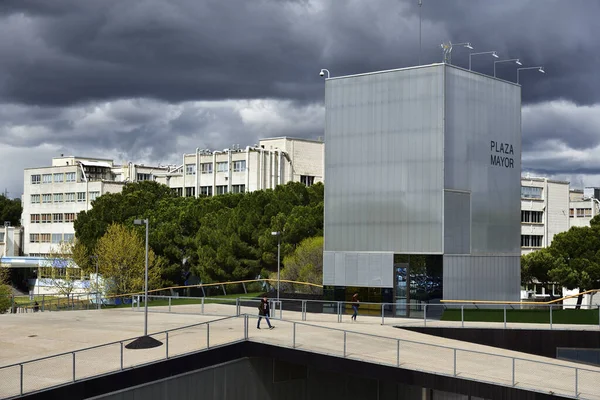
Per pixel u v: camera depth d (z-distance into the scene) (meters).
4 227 140.00
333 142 44.03
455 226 41.16
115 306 51.88
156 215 87.75
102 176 134.12
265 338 31.95
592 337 35.88
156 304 47.94
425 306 38.22
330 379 35.12
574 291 96.62
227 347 30.50
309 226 72.31
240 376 31.09
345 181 43.53
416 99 41.59
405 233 41.50
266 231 73.44
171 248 81.19
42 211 132.25
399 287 41.44
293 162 116.38
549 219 113.69
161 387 27.61
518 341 36.06
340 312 39.03
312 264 65.38
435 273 40.56
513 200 44.72
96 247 80.94
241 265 75.12
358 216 42.97
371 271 42.31
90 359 28.09
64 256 87.00
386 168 42.25
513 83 45.22
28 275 123.81
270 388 32.41
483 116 43.09
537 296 89.56
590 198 127.31
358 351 29.92
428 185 40.97
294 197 79.56
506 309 38.38
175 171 131.25
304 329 34.88
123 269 76.38
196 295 55.62
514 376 25.95
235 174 112.50
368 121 42.97
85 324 38.84
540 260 83.12
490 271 42.88
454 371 26.58
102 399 25.64
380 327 36.53
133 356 28.45
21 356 29.98
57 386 24.34
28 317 42.47
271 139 117.31
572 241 82.88
